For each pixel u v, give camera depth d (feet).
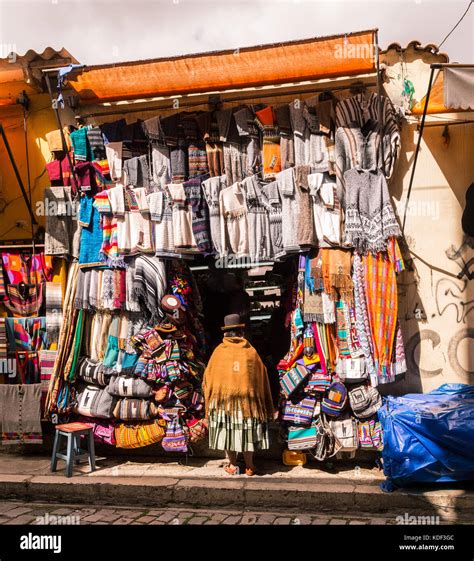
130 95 19.94
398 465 16.25
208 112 19.69
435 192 19.04
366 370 18.13
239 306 21.42
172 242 19.47
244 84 19.20
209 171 19.63
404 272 19.17
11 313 20.94
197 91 19.53
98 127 20.10
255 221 19.36
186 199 19.36
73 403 19.92
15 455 20.51
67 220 20.40
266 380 18.17
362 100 18.62
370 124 18.49
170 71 19.20
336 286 18.33
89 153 20.21
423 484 16.51
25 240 21.38
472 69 15.66
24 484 17.66
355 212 18.16
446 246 18.99
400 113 18.85
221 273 21.98
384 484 16.48
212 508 16.79
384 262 18.26
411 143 19.12
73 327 20.08
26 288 20.90
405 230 19.16
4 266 20.99
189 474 18.03
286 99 19.54
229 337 18.26
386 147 18.54
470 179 18.93
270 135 19.31
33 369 20.42
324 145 18.80
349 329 18.30
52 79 20.81
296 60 18.49
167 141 19.81
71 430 18.22
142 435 19.10
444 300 18.99
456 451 16.02
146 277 19.38
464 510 15.71
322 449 17.93
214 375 17.95
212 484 17.11
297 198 18.60
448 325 18.98
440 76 18.53
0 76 20.38
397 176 19.20
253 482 17.21
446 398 17.62
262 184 19.51
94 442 20.33
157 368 18.93
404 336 19.15
